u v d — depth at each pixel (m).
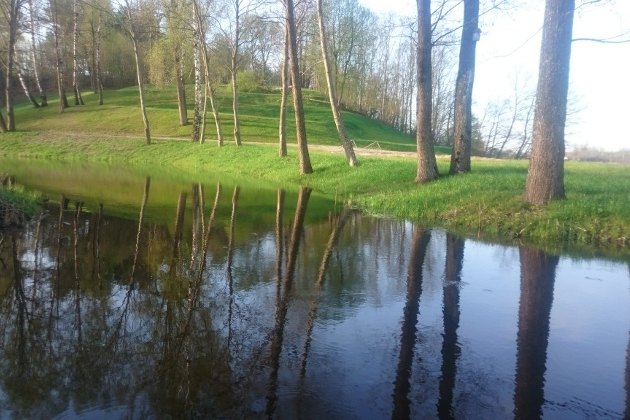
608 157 36.84
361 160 19.98
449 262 7.90
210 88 27.78
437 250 8.72
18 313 5.55
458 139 15.47
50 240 9.02
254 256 8.09
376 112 63.81
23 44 51.19
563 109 10.59
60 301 5.95
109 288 6.43
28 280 6.73
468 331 5.16
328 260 7.93
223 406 3.72
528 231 9.88
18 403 3.75
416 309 5.78
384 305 5.89
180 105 38.59
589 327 5.30
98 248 8.48
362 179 16.92
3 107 49.00
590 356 4.63
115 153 30.30
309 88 66.75
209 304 5.87
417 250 8.69
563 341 4.94
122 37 51.69
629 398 3.92
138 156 29.56
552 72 10.41
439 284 6.73
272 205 13.62
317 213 12.50
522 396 3.92
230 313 5.58
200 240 9.19
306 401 3.79
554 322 5.43
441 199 12.52
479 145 52.53
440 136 58.88
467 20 14.64
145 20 30.17
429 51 14.41
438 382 4.11
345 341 4.87
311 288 6.49
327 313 5.61
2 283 6.59
